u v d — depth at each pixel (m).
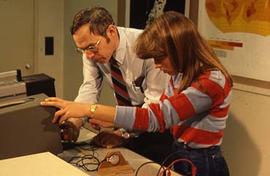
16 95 1.64
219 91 1.53
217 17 2.41
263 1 2.19
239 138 2.44
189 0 2.52
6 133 1.49
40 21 3.41
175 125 1.61
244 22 2.29
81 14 1.75
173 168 1.65
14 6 3.26
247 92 2.35
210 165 1.62
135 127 1.54
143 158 1.74
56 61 3.56
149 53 1.50
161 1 2.66
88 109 1.57
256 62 2.28
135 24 2.85
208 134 1.61
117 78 2.01
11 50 3.32
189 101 1.50
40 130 1.58
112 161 1.58
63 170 0.77
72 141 1.85
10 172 0.75
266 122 2.29
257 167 2.36
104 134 1.90
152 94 1.88
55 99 1.64
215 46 2.45
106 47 1.80
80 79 3.37
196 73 1.53
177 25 1.50
